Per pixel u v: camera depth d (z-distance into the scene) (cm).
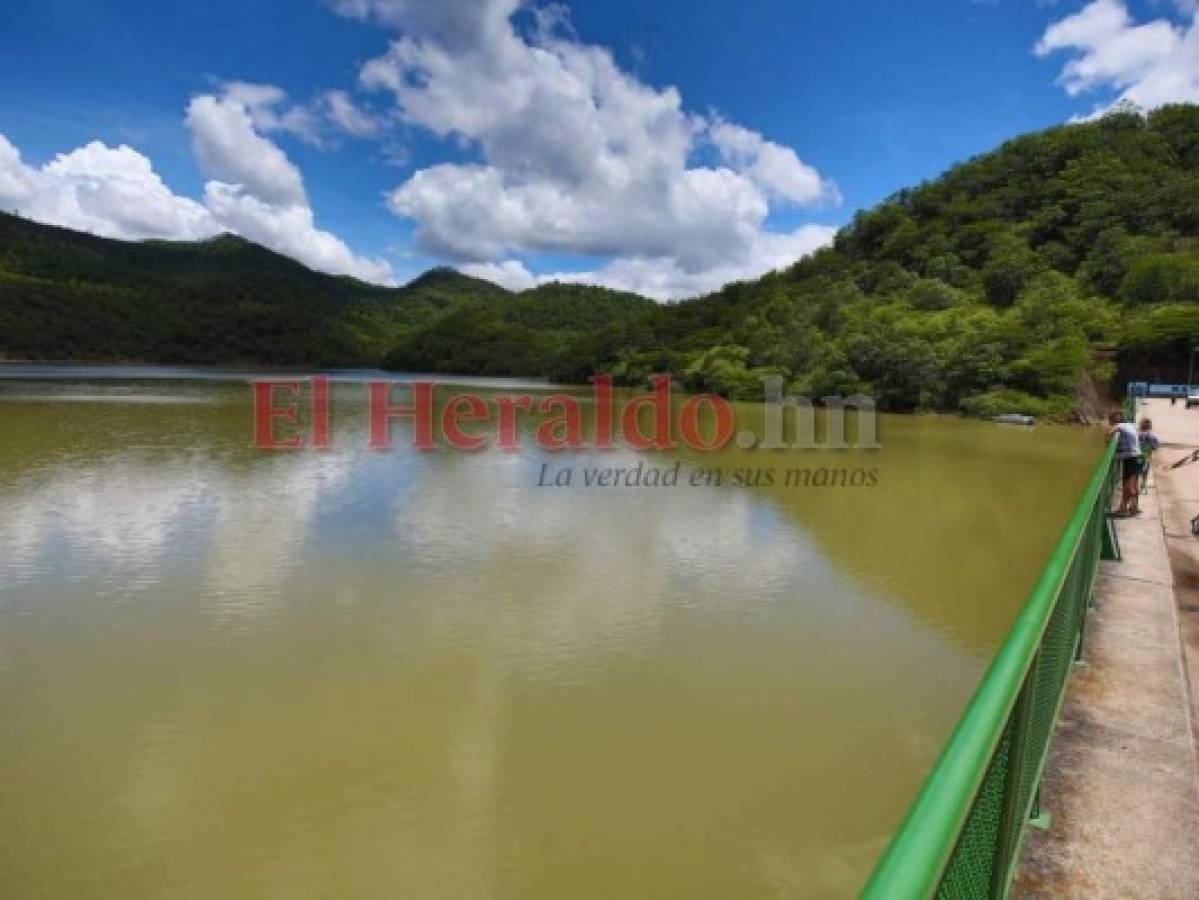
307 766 804
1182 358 5025
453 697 957
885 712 948
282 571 1419
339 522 1788
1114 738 408
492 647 1106
